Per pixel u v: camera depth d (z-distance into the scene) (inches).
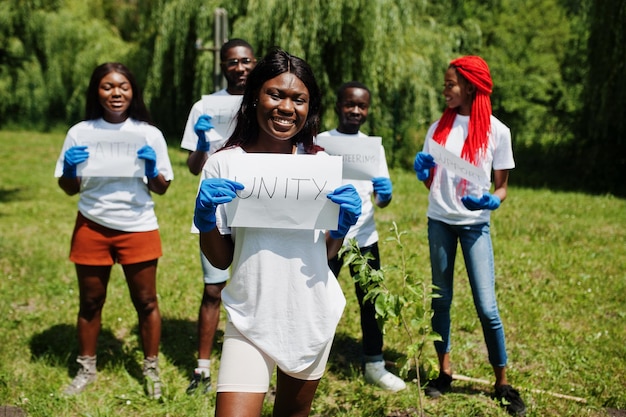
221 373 89.7
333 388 153.7
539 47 797.9
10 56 534.3
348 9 526.3
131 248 145.2
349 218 90.5
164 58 613.9
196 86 570.9
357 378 157.1
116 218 143.3
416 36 619.5
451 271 146.5
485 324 140.8
